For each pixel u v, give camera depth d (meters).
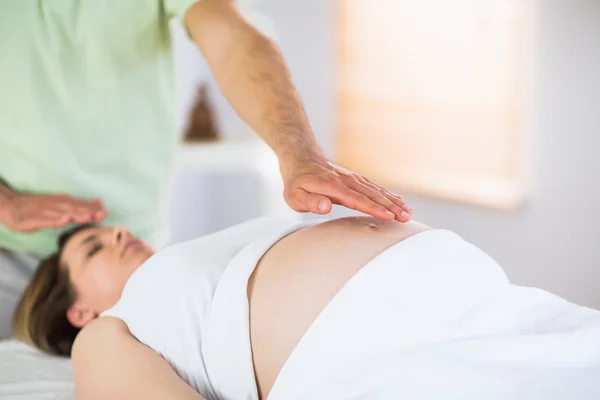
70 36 1.57
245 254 1.06
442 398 0.78
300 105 1.32
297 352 0.90
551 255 2.56
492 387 0.77
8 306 1.63
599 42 2.30
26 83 1.55
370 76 3.14
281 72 1.38
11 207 1.57
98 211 1.58
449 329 0.85
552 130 2.50
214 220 3.62
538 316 0.86
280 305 0.97
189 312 1.05
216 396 1.03
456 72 2.81
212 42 1.47
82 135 1.62
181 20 1.55
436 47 2.87
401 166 3.08
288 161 1.15
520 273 2.68
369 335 0.87
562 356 0.79
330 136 3.33
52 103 1.58
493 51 2.67
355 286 0.92
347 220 1.09
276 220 1.27
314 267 0.98
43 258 1.67
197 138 3.07
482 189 2.77
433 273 0.91
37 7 1.55
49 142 1.58
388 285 0.91
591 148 2.38
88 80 1.60
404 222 1.03
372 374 0.82
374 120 3.15
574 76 2.40
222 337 1.00
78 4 1.57
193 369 1.04
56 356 1.46
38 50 1.56
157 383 0.99
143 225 1.72
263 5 3.38
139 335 1.11
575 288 2.50
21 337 1.49
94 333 1.16
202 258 1.12
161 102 1.71
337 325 0.90
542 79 2.50
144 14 1.59
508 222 2.70
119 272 1.45
